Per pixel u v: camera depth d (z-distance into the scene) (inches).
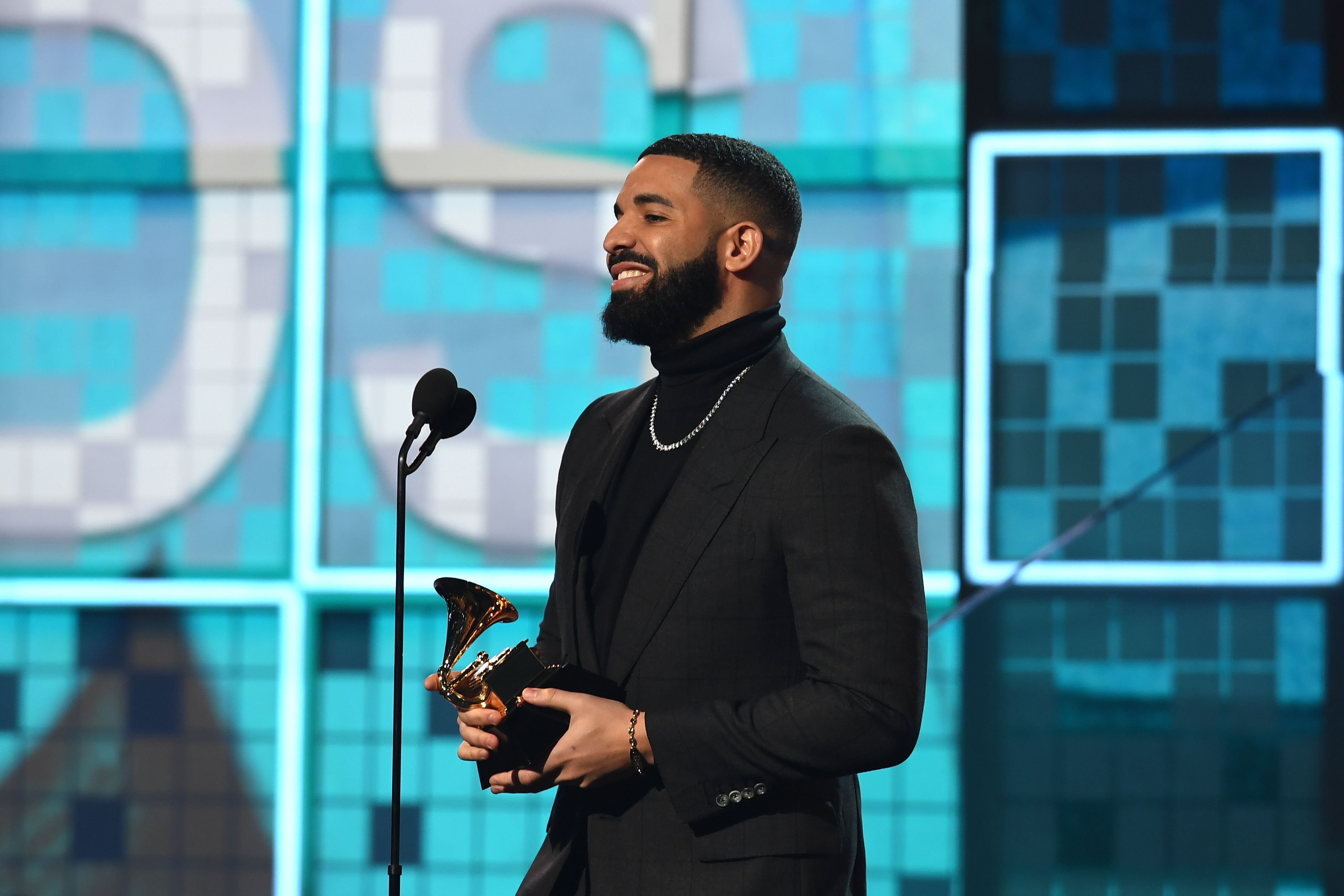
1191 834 334.0
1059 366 488.1
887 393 491.2
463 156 503.8
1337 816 329.4
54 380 505.7
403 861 495.2
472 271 503.5
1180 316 485.7
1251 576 342.0
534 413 500.4
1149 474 483.5
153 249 507.2
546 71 503.8
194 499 503.8
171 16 509.4
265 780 499.2
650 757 187.8
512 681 193.6
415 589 496.7
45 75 509.4
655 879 190.7
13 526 505.0
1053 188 491.5
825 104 496.7
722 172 209.5
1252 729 336.2
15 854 501.0
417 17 505.7
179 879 498.6
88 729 502.0
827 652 184.2
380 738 498.9
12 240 508.7
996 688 344.5
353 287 505.0
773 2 498.9
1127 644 342.3
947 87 494.6
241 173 506.6
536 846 494.9
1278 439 346.3
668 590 195.6
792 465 193.5
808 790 193.6
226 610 502.0
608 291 501.7
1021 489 486.3
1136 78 492.1
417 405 224.1
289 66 507.2
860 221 495.2
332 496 502.6
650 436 215.2
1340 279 480.7
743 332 209.0
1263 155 487.2
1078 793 337.7
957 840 341.7
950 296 491.5
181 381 505.7
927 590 482.9
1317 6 487.5
